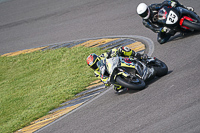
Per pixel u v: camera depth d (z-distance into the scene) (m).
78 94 31.50
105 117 22.33
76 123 23.62
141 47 38.25
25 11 70.69
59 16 62.16
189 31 34.47
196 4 45.50
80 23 55.47
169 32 33.81
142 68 25.05
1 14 72.94
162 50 33.88
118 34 45.59
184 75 24.22
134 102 22.83
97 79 34.16
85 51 43.06
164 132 17.12
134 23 47.44
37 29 59.06
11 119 30.94
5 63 48.16
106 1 62.06
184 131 16.48
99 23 52.47
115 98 25.70
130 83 24.03
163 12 32.50
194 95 20.06
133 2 56.78
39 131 25.30
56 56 44.97
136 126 19.00
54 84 36.53
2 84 41.94
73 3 67.25
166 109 19.66
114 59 24.45
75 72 38.12
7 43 56.59
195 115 17.61
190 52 29.66
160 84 24.33
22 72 43.84
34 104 32.59
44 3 72.88
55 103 30.72
